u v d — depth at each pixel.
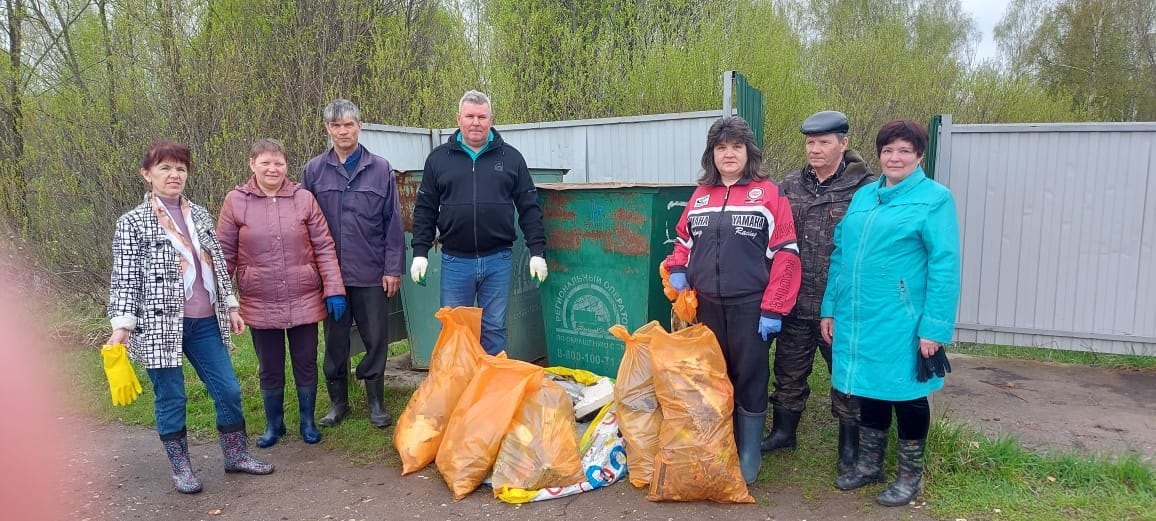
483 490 3.32
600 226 4.00
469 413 3.40
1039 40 24.38
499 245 3.96
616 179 6.04
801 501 3.12
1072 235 5.05
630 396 3.29
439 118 9.88
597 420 3.46
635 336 3.36
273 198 3.71
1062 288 5.12
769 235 3.11
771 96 9.21
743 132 3.09
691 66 9.09
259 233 3.67
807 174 3.43
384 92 9.56
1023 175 5.09
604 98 10.20
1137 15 21.56
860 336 2.95
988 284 5.28
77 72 7.80
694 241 3.29
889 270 2.85
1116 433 3.83
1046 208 5.07
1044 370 5.13
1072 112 20.17
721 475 3.02
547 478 3.19
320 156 4.00
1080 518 2.87
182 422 3.35
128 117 7.57
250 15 9.16
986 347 5.82
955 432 3.42
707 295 3.21
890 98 15.11
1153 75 21.53
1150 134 4.79
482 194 3.81
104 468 3.66
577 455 3.29
